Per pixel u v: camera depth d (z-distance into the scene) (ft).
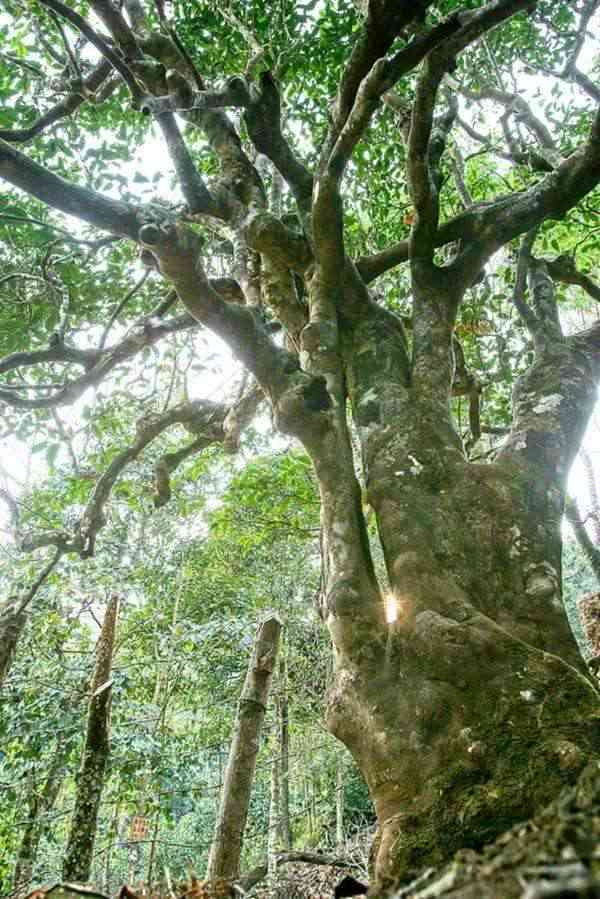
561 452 13.16
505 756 8.19
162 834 41.70
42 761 28.76
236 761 18.72
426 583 10.65
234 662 40.37
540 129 21.98
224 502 32.19
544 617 10.61
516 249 25.96
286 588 43.47
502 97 22.93
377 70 12.55
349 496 12.61
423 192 15.21
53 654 34.24
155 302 28.19
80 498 27.48
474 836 7.50
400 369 14.80
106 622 21.75
